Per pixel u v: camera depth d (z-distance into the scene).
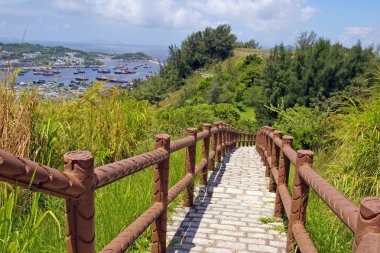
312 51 37.38
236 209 5.13
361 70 33.78
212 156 7.52
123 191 4.05
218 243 3.86
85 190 1.63
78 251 1.68
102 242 3.09
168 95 86.81
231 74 65.62
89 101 5.37
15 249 2.04
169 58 108.62
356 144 4.07
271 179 6.17
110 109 5.82
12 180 1.27
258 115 38.56
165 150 3.24
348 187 3.95
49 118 3.80
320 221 3.42
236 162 10.02
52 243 2.76
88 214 1.67
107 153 5.19
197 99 57.84
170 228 4.25
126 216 3.57
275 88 38.00
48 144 3.70
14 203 2.49
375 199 1.38
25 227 2.24
